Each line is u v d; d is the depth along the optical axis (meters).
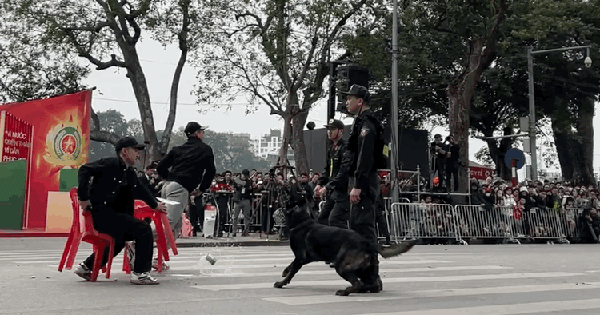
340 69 15.16
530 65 27.97
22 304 5.55
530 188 21.80
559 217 21.72
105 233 6.98
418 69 33.25
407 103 37.72
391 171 19.12
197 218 18.56
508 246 17.88
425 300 6.18
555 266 10.36
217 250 13.18
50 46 30.02
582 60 34.88
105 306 5.48
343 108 14.99
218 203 18.95
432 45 33.38
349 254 6.33
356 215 6.66
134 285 6.89
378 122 6.76
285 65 26.41
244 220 18.94
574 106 40.47
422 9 26.80
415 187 21.00
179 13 29.92
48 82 32.47
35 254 11.66
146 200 7.09
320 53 27.66
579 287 7.52
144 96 31.88
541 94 37.91
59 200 18.91
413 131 26.25
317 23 25.34
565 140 43.19
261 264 9.58
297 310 5.43
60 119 20.59
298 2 25.86
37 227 19.81
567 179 43.50
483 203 20.20
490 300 6.31
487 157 51.19
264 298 6.06
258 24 30.20
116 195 6.91
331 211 7.99
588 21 33.19
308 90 29.91
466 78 25.50
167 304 5.62
